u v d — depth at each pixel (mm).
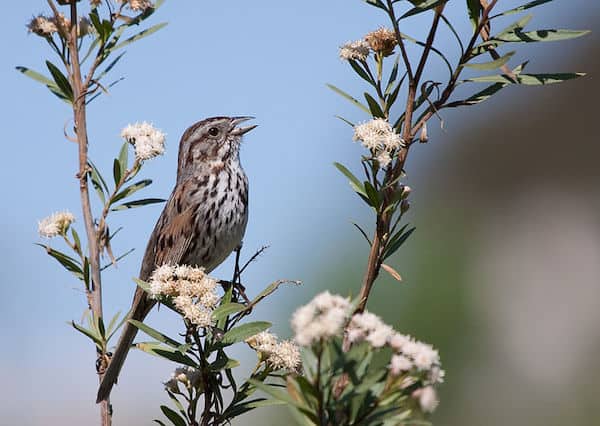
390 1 6199
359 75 6668
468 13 6516
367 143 5996
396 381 4723
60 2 7891
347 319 4715
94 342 7449
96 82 7781
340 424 4730
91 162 7789
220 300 6809
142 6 7836
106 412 7484
